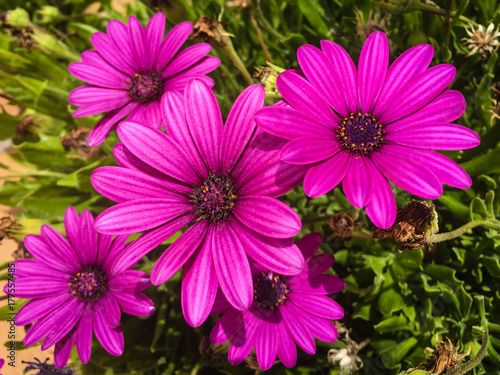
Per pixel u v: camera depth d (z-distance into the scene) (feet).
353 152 0.39
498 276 0.54
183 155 0.38
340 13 0.69
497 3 0.61
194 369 0.57
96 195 0.66
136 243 0.36
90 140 0.49
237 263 0.35
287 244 0.34
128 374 0.60
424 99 0.39
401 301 0.55
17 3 0.82
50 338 0.46
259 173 0.37
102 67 0.53
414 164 0.37
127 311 0.45
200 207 0.38
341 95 0.39
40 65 0.72
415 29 0.56
